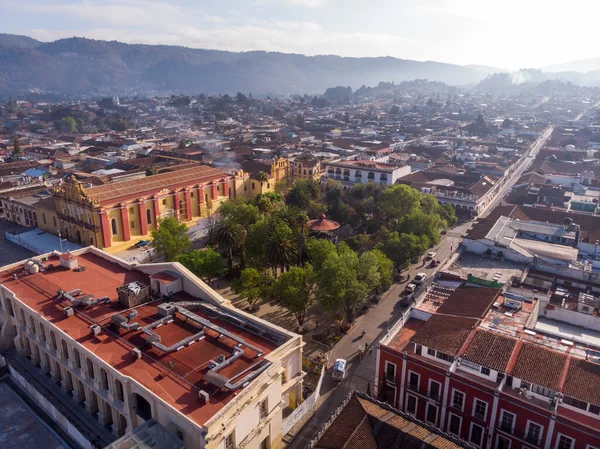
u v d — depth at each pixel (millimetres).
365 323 83625
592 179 162250
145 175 160000
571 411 46625
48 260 75312
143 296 61219
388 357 57719
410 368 55844
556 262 85438
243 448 44812
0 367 66688
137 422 46594
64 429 54906
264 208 113875
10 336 68000
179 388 44625
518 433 48219
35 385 59625
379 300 92562
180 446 39500
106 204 110688
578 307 66312
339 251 88750
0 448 52438
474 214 150375
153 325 54156
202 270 87812
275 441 50906
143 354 49812
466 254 89500
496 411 49344
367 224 127188
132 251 112000
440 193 156875
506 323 59594
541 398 47969
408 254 99250
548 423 45906
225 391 44094
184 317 57406
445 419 54000
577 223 111500
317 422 58375
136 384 44250
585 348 53625
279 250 89500
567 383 46844
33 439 53844
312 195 138750
